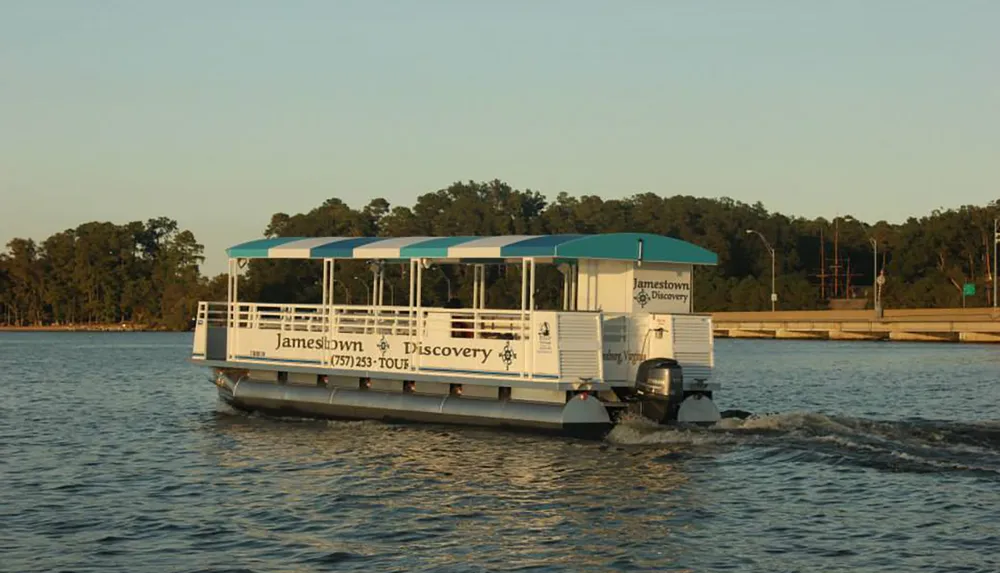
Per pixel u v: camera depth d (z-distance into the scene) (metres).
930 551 17.03
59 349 107.94
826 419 27.47
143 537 18.33
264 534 18.47
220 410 36.53
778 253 160.50
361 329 30.55
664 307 28.08
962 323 103.25
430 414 28.41
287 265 87.19
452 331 27.50
